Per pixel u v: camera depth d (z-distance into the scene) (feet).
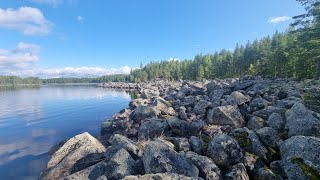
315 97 53.26
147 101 104.88
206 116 63.10
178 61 509.35
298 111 41.06
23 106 127.65
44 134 67.62
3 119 90.07
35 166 44.11
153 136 49.32
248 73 297.53
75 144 41.60
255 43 328.29
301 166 26.30
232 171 29.86
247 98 65.98
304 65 142.31
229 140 32.96
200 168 29.66
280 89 86.53
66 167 37.24
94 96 194.08
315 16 98.89
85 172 32.09
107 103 141.90
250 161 31.60
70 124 80.94
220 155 31.89
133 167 30.89
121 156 32.53
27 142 59.52
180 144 38.01
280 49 218.18
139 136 50.08
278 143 35.29
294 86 96.07
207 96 91.04
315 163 25.67
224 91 91.56
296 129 37.29
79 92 251.19
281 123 42.68
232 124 51.37
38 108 119.85
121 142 37.58
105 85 444.14
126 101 153.28
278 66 221.25
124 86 366.02
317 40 97.96
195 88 123.44
